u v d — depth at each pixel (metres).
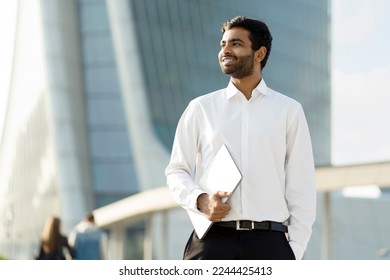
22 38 66.56
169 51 59.31
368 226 69.62
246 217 6.52
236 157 6.63
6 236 68.56
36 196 62.41
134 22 58.84
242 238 6.52
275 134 6.69
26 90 65.62
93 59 59.53
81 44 59.84
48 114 59.28
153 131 57.56
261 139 6.65
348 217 69.69
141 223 53.53
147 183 56.41
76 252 17.78
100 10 60.00
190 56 59.97
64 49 59.72
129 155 57.56
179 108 59.03
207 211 6.41
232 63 6.72
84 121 58.78
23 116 66.56
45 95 59.97
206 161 6.71
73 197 57.47
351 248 68.69
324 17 73.88
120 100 58.59
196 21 60.75
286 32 69.94
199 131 6.83
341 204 69.88
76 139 58.50
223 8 62.59
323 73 74.00
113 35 59.31
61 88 59.31
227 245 6.53
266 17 68.00
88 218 18.00
